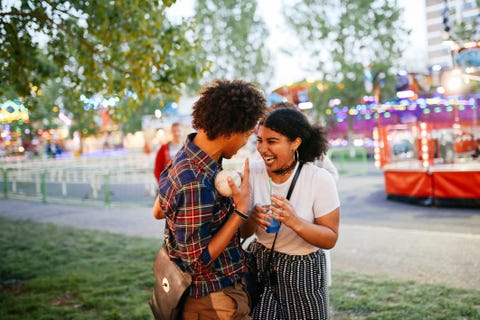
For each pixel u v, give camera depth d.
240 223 1.66
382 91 18.02
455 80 11.04
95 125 20.98
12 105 6.38
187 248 1.61
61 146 30.80
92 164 19.81
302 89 11.02
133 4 4.20
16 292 4.51
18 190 15.79
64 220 9.30
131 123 25.33
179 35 4.58
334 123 27.73
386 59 24.48
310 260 2.12
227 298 1.74
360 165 20.88
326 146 2.16
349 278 4.50
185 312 1.76
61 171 14.39
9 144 26.53
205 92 1.72
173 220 1.66
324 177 2.08
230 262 1.76
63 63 4.41
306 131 2.04
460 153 14.34
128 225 8.40
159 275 1.79
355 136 27.45
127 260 5.60
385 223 7.53
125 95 4.91
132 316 3.71
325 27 24.42
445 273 4.59
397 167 10.51
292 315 2.13
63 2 4.00
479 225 6.97
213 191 1.64
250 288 2.06
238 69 31.12
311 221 2.09
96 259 5.69
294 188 2.09
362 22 24.52
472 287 4.11
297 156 2.13
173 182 1.65
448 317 3.40
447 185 8.81
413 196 9.45
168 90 4.71
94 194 12.96
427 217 7.87
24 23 4.15
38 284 4.59
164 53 4.52
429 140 12.02
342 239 6.37
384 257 5.32
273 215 1.88
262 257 2.16
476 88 13.40
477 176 8.45
